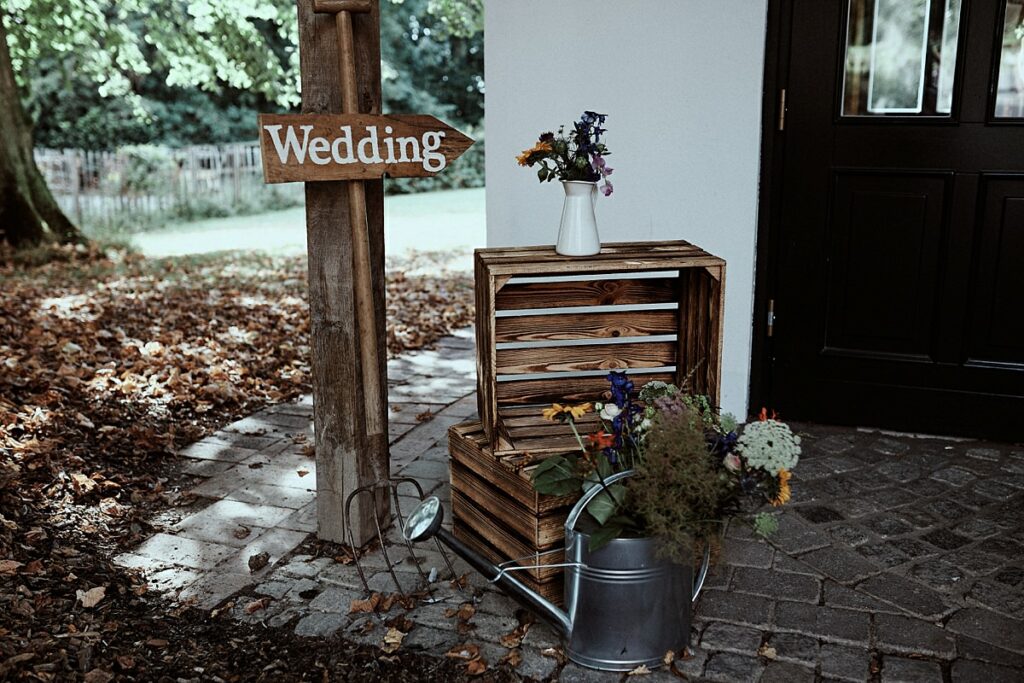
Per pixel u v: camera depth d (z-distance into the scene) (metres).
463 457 2.82
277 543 3.00
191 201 12.11
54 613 2.54
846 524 3.06
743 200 3.85
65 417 3.92
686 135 3.85
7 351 4.88
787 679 2.26
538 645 2.44
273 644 2.45
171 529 3.09
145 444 3.77
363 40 2.68
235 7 10.02
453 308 6.72
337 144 2.60
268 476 3.55
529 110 3.98
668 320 2.96
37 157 11.09
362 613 2.58
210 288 7.45
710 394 2.71
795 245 3.90
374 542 2.99
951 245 3.71
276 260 8.99
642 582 2.25
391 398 4.57
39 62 12.88
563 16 3.85
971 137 3.61
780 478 2.27
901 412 3.91
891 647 2.38
